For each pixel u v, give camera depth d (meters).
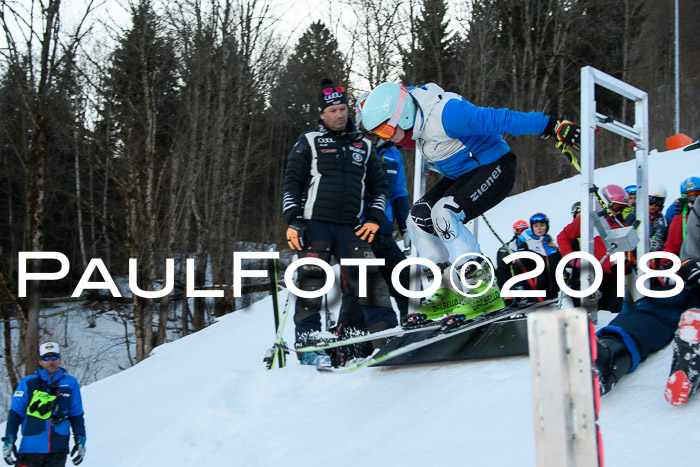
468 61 23.58
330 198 4.41
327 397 3.81
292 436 3.41
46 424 5.21
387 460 2.58
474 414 2.71
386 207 4.69
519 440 2.33
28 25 16.61
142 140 19.34
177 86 21.30
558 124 3.37
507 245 5.02
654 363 2.69
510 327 3.50
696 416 2.14
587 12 28.30
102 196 28.42
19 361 18.38
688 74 30.22
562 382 1.36
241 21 20.50
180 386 7.21
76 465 5.30
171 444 3.81
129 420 6.39
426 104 3.63
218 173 20.73
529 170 22.67
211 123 21.28
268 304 11.36
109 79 18.12
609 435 2.22
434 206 3.76
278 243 26.75
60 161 27.75
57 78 17.45
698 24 31.16
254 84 21.36
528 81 28.53
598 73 3.22
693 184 4.18
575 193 11.31
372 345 4.64
